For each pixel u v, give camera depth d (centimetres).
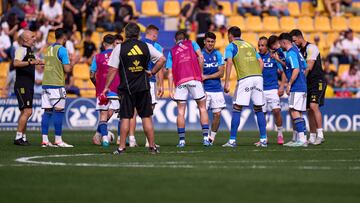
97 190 2927
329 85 8619
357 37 10019
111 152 4719
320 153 4622
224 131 7744
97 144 5628
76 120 7994
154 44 5306
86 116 8000
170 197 2741
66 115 7988
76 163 3931
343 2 10275
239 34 5391
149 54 4356
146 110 4469
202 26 9256
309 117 5728
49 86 5331
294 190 2916
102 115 5462
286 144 5603
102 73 5472
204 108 5362
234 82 8788
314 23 10056
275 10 10050
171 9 10150
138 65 4341
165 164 3859
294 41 5669
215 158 4206
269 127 8044
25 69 5497
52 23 9019
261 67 5397
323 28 10038
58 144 5369
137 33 4362
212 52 5628
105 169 3625
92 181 3184
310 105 5678
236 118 5309
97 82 5500
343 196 2781
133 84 4369
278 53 5844
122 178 3275
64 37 5431
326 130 8100
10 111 7912
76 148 5125
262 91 5356
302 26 9975
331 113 8119
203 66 5584
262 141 5384
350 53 9212
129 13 9281
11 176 3362
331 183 3123
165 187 2995
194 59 5284
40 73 8069
